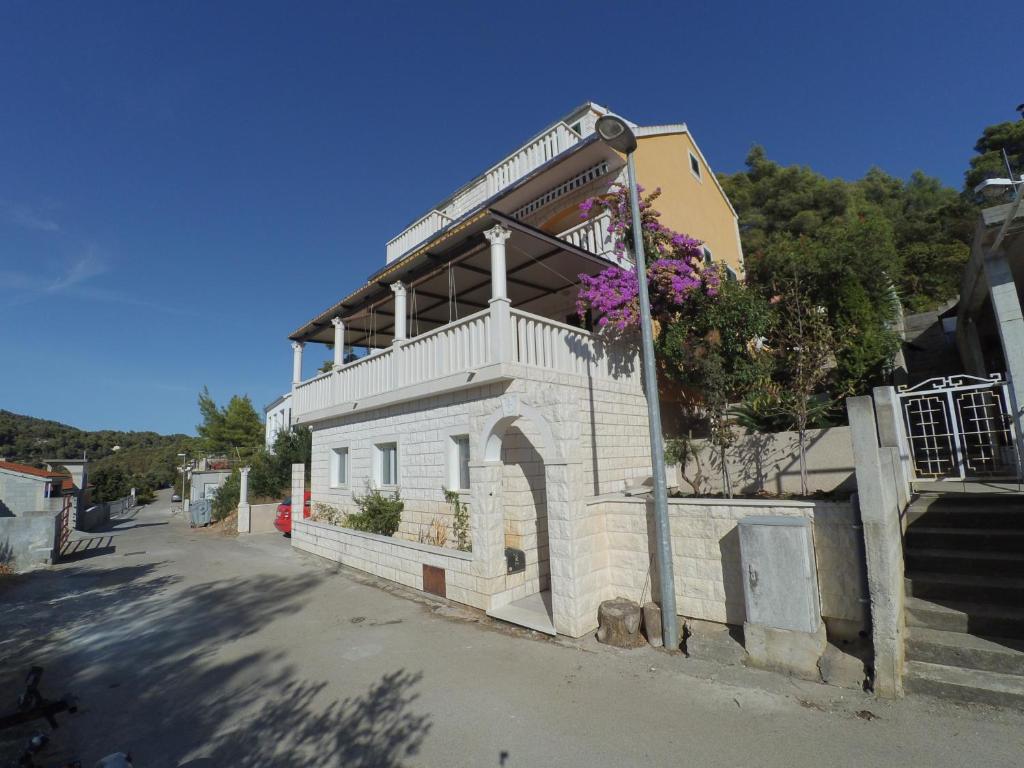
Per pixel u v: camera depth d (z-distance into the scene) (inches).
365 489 491.8
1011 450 333.1
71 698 186.4
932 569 228.7
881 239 471.2
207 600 390.3
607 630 253.8
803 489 314.2
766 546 214.7
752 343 413.1
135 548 710.5
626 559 279.3
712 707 187.5
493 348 346.0
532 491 357.1
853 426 196.7
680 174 603.8
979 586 209.2
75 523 1066.1
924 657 194.4
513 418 305.3
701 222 639.8
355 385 511.8
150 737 185.3
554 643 260.7
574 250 412.8
